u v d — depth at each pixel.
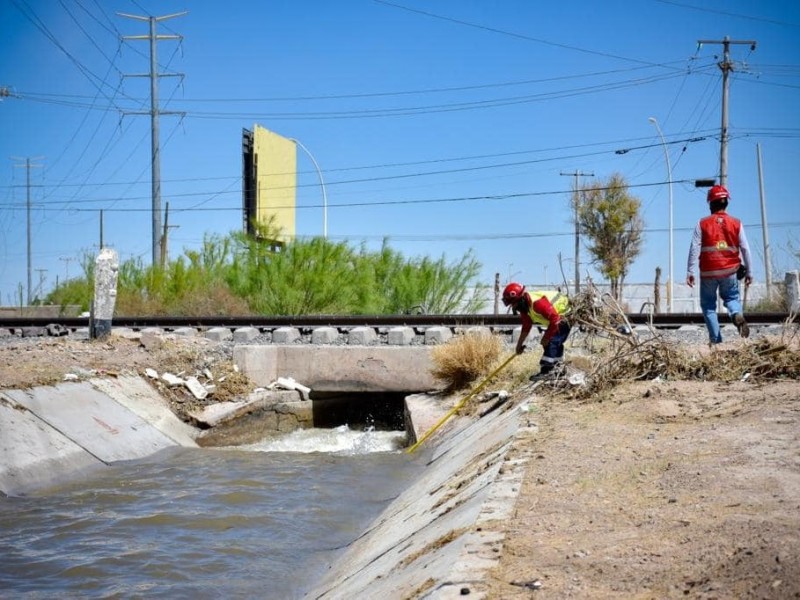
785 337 9.95
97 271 15.73
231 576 6.94
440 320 17.20
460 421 11.95
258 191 44.03
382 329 16.50
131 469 11.30
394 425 15.54
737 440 6.22
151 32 39.50
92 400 12.59
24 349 14.59
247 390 15.02
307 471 11.20
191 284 26.88
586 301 10.75
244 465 11.66
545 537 4.54
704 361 9.46
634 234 46.22
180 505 9.30
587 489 5.48
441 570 4.33
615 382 9.67
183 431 13.92
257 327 17.59
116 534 8.16
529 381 11.45
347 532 8.33
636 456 6.26
